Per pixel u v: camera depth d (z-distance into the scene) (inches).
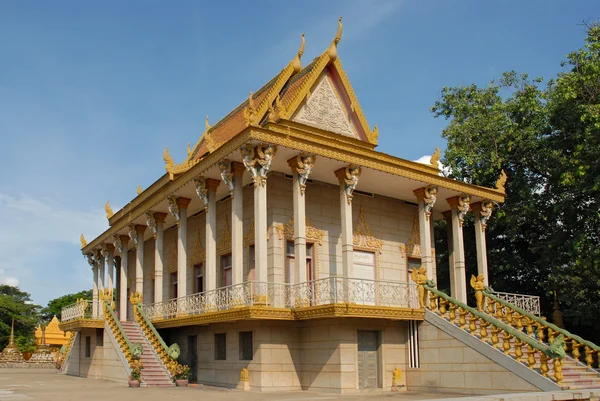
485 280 1093.1
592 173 1112.8
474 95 1473.9
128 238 1338.6
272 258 900.6
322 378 803.4
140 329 1039.0
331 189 1003.3
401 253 1080.8
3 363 1991.9
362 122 1034.7
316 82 996.6
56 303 3708.2
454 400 445.4
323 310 762.2
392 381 848.9
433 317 834.8
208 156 881.5
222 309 839.7
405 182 989.2
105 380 1026.1
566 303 1219.9
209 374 928.3
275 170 923.4
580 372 765.3
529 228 1349.7
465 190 1055.6
